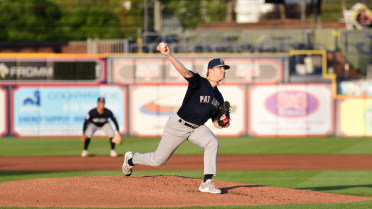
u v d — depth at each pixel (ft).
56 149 181.68
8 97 228.22
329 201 72.59
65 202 66.90
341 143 202.80
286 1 278.67
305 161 149.89
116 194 70.74
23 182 78.07
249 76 230.27
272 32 302.66
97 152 171.22
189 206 64.28
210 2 510.58
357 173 122.01
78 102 228.43
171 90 229.86
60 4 491.72
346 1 413.18
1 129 228.22
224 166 137.69
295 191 79.25
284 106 228.84
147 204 65.77
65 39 469.98
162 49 62.59
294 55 254.27
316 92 228.84
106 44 282.15
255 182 104.06
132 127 229.86
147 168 130.93
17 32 451.94
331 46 302.86
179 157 159.43
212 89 67.56
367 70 288.10
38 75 227.81
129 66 229.66
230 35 276.82
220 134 230.07
